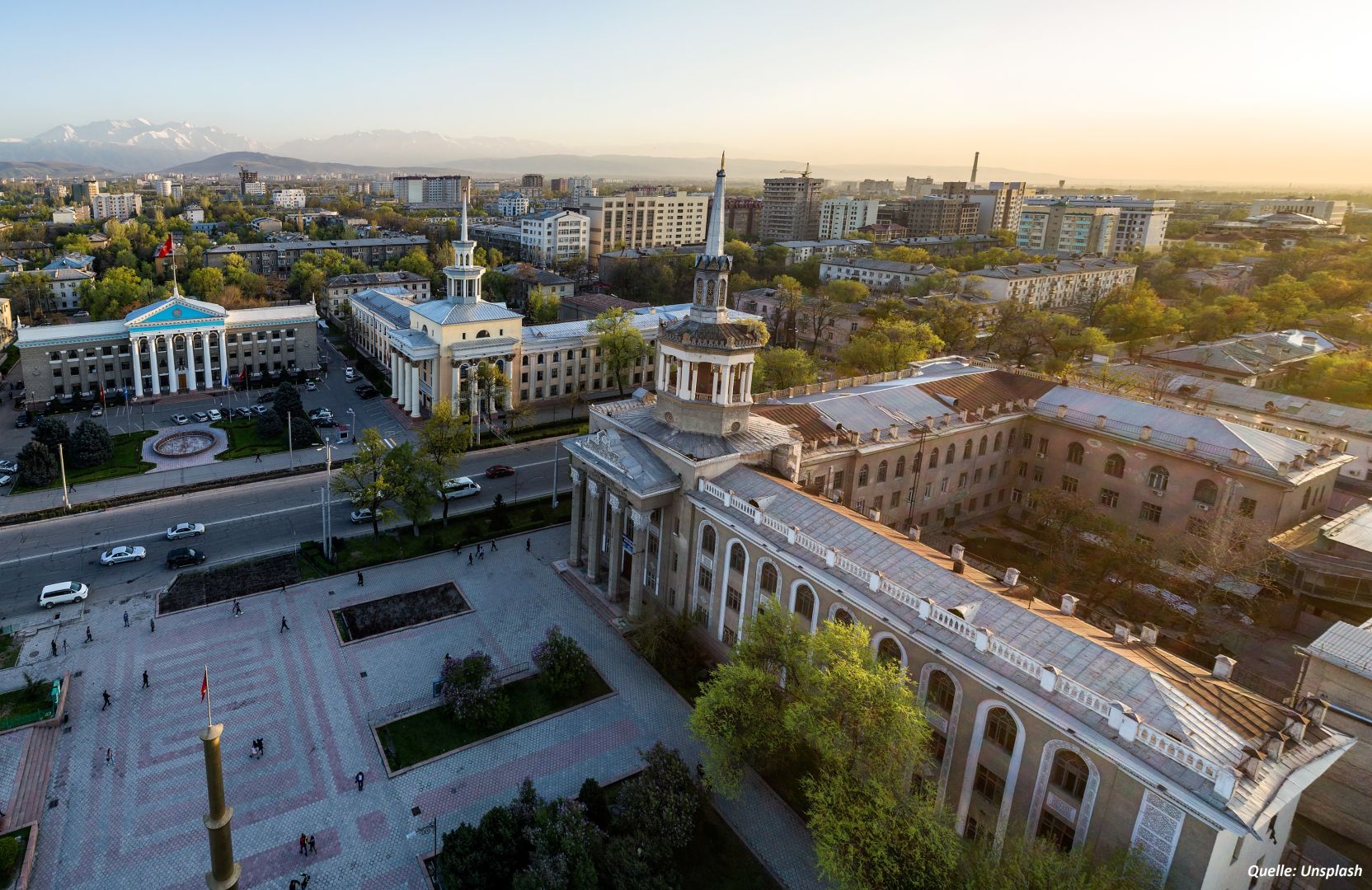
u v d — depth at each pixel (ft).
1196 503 271.28
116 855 154.10
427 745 187.62
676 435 234.79
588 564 262.26
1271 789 117.39
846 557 178.29
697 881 155.22
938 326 535.19
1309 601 236.43
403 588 254.88
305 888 149.28
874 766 141.08
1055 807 137.49
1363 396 404.98
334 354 552.41
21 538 275.59
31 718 185.37
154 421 403.75
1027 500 321.73
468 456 378.53
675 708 205.16
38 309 610.24
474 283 423.64
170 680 204.95
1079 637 147.33
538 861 136.46
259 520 298.97
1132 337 551.59
